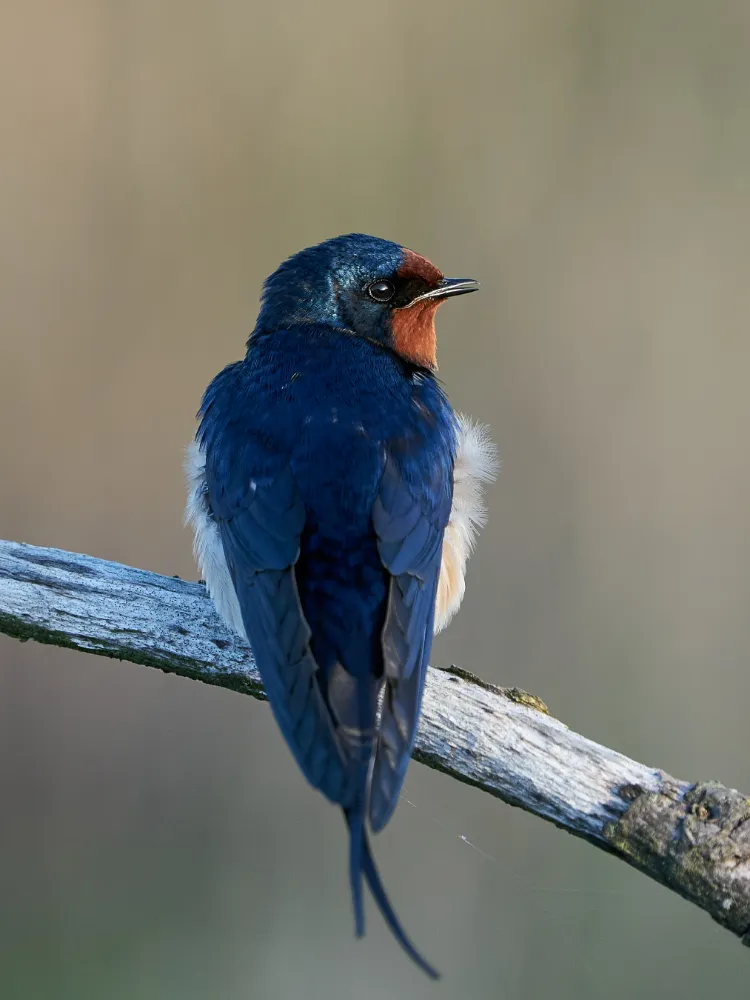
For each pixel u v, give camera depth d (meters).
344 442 8.01
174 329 14.33
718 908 6.99
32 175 14.13
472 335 14.52
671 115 14.91
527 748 7.53
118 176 14.35
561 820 7.38
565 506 13.90
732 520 13.95
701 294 14.71
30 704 12.65
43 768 12.60
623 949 11.42
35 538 13.72
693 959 11.23
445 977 11.74
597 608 13.48
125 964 11.92
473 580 13.44
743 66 14.85
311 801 12.46
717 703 13.23
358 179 14.78
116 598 8.34
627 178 14.88
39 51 14.18
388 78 14.80
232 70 14.57
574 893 11.58
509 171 14.91
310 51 14.73
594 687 13.22
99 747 12.67
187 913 12.30
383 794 6.71
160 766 12.65
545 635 13.38
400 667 7.27
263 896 12.32
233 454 8.11
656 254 14.78
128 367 14.21
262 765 12.59
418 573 7.79
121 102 14.37
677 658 13.34
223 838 12.51
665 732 13.12
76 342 14.12
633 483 13.98
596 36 14.95
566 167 14.90
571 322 14.66
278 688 7.10
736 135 14.84
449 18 14.90
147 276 14.33
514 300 14.73
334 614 7.48
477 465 9.10
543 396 14.40
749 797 7.19
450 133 14.88
